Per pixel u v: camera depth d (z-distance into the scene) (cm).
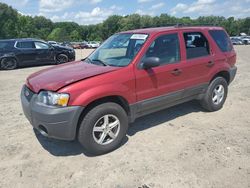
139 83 417
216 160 374
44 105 363
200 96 536
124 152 404
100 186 327
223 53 557
